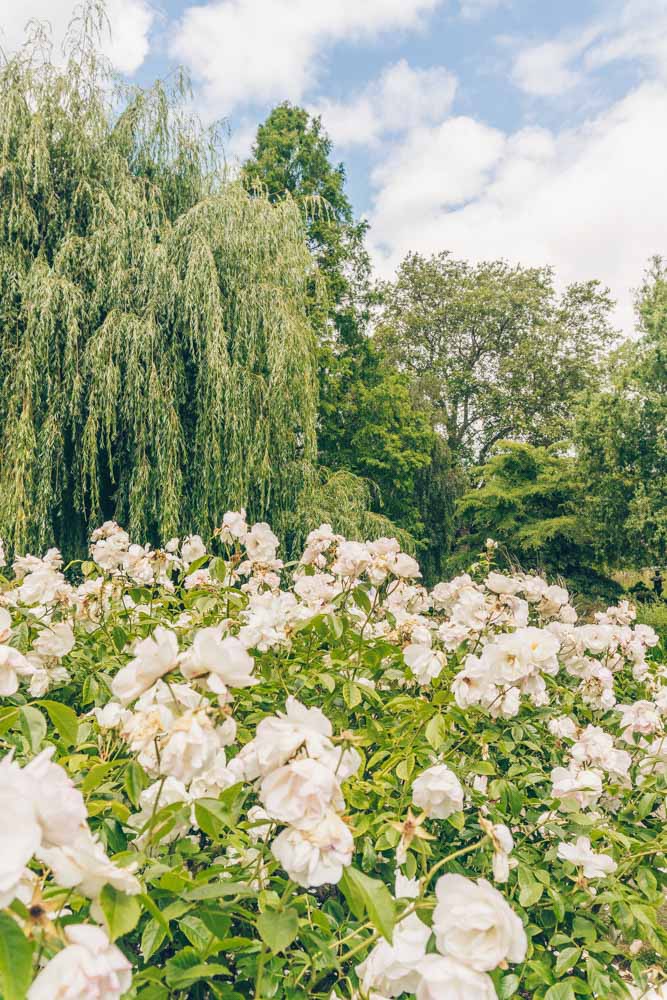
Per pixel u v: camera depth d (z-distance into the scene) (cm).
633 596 1616
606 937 193
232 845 133
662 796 217
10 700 195
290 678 224
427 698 255
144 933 119
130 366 828
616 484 1720
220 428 904
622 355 1834
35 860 95
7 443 798
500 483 1933
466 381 2545
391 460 1877
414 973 106
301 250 1081
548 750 239
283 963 126
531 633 200
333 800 102
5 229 843
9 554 772
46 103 862
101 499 916
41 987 66
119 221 865
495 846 120
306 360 1036
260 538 300
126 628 263
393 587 293
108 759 165
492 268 2675
